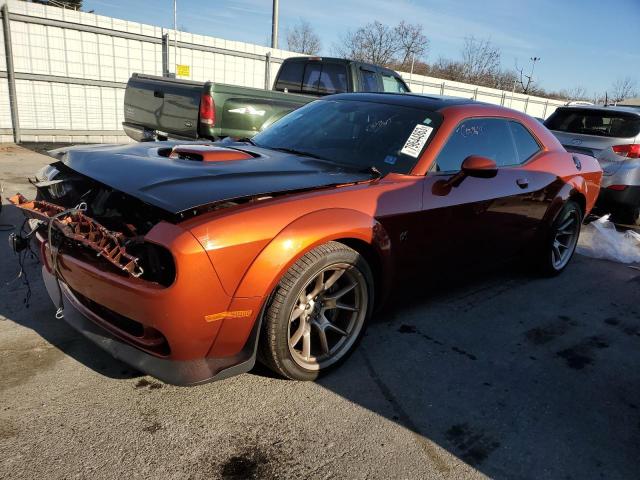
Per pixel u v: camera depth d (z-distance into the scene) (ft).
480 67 147.84
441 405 8.83
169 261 7.11
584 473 7.55
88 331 8.40
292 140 12.12
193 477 6.76
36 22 32.91
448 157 11.09
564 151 15.35
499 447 7.92
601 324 12.77
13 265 13.15
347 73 26.68
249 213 7.66
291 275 8.07
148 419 7.82
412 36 143.23
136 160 9.12
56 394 8.22
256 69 44.78
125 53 37.37
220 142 12.28
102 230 7.60
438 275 11.41
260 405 8.37
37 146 33.40
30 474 6.56
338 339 9.66
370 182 9.75
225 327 7.59
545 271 15.60
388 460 7.40
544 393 9.52
